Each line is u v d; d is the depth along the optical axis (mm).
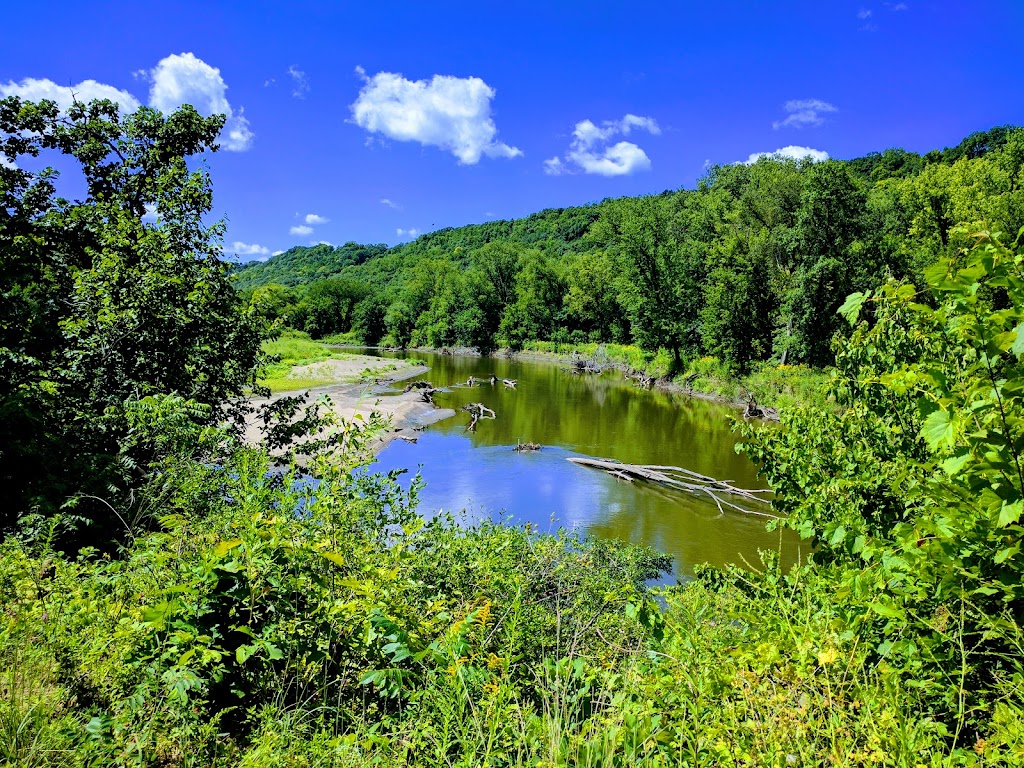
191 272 9172
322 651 3111
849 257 31922
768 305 37250
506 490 16531
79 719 2488
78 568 4215
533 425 26344
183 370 8531
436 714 2691
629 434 24547
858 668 2441
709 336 37969
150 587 3566
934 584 2482
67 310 9391
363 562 3885
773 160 39375
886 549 2889
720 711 2299
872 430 4262
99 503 6484
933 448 2375
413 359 58156
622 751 2369
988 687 2422
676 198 66750
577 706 2695
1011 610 2326
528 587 5617
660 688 2588
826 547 4117
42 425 7051
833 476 4227
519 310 73375
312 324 99938
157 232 8961
